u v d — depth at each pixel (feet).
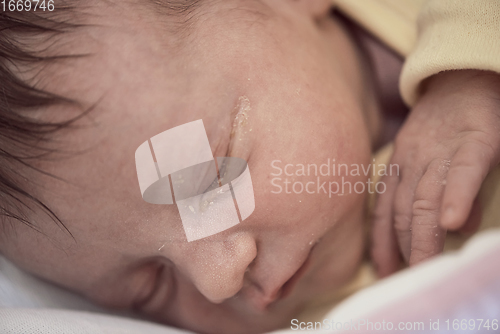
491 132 1.60
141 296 1.97
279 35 1.91
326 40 2.27
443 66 1.73
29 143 1.55
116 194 1.59
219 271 1.60
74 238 1.70
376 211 1.97
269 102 1.71
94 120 1.55
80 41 1.61
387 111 2.52
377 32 2.52
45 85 1.57
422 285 1.15
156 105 1.58
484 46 1.65
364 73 2.44
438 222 1.55
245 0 1.92
